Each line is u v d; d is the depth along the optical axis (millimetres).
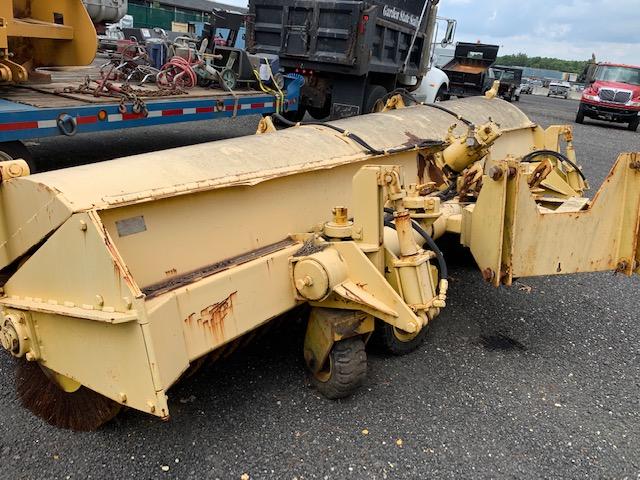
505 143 4949
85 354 2031
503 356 3287
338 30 7961
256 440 2408
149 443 2342
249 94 6410
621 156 3049
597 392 2990
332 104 8570
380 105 5723
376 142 3551
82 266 1927
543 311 3938
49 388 2420
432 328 3553
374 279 2465
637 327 3795
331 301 2555
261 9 8625
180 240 2301
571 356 3346
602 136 13984
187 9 31938
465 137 3646
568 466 2418
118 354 1913
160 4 30672
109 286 1862
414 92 10711
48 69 5543
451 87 20266
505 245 2953
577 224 3076
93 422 2318
